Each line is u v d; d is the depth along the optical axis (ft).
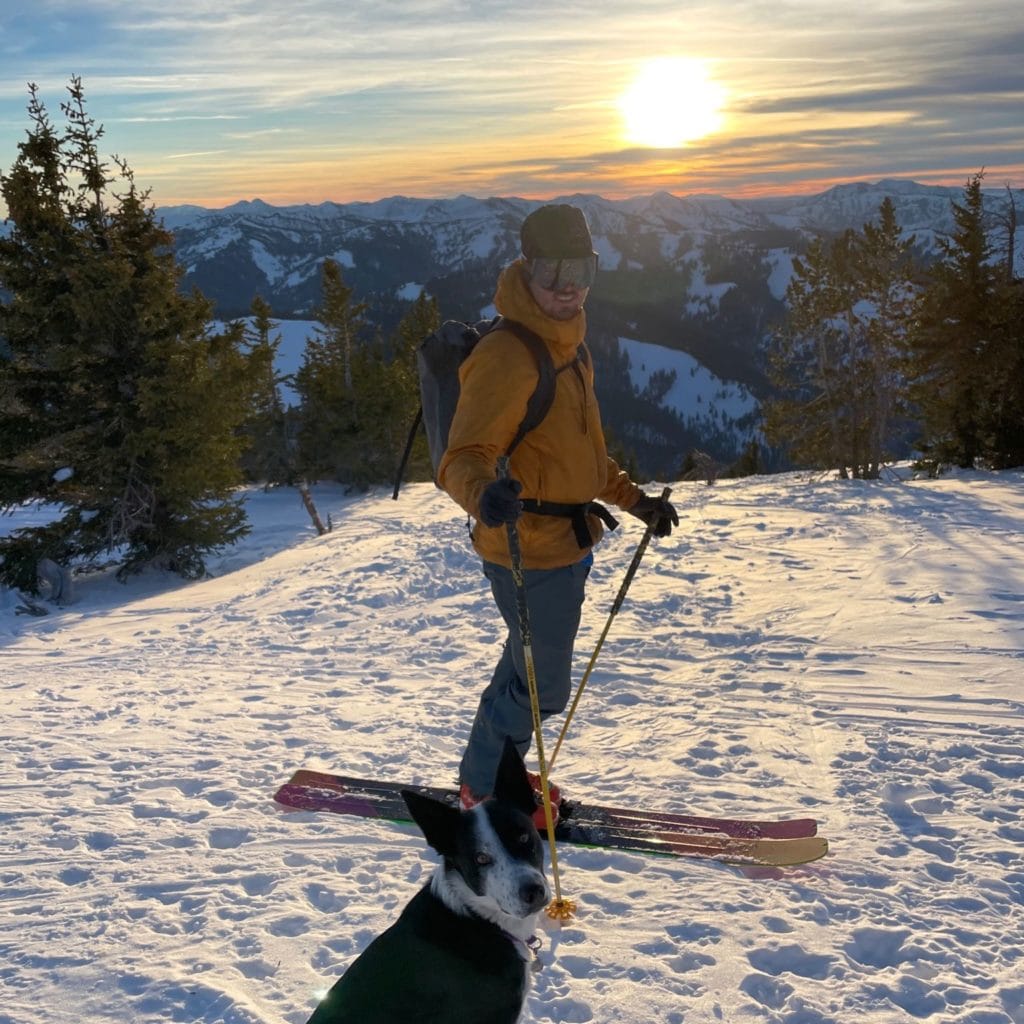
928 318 93.66
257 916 13.60
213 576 66.54
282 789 18.20
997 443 88.07
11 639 36.29
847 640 27.48
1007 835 15.57
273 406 124.88
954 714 21.31
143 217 65.46
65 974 12.37
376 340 126.72
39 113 62.49
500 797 10.17
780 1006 11.52
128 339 64.28
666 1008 11.39
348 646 31.14
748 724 21.35
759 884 14.24
